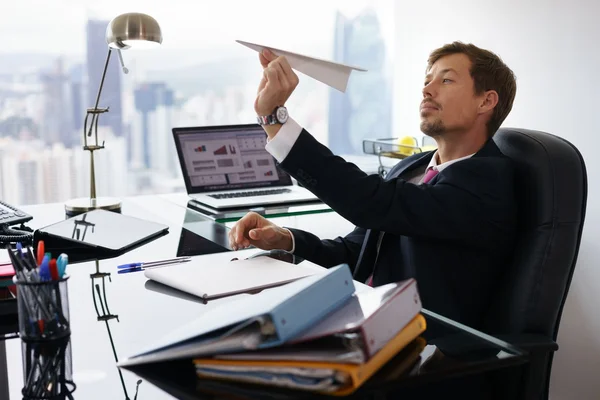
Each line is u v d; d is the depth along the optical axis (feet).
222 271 4.04
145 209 6.54
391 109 12.02
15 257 3.02
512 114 9.25
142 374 2.56
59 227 5.06
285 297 2.45
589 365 8.02
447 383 2.89
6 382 2.63
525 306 4.29
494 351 2.74
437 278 4.73
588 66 8.05
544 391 4.02
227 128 7.83
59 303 3.03
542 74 8.70
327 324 2.43
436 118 5.16
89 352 2.90
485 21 9.62
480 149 4.96
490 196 4.59
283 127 4.50
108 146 10.74
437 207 4.60
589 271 8.09
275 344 2.32
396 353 2.67
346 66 4.24
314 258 5.22
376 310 2.48
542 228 4.39
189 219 6.04
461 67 5.11
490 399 3.15
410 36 11.35
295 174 4.58
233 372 2.41
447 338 2.90
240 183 7.65
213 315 2.74
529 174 4.55
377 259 5.20
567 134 8.39
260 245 4.81
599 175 7.98
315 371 2.28
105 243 4.87
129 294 3.76
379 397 2.36
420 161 5.68
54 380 2.61
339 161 4.61
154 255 4.68
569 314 8.28
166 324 3.24
